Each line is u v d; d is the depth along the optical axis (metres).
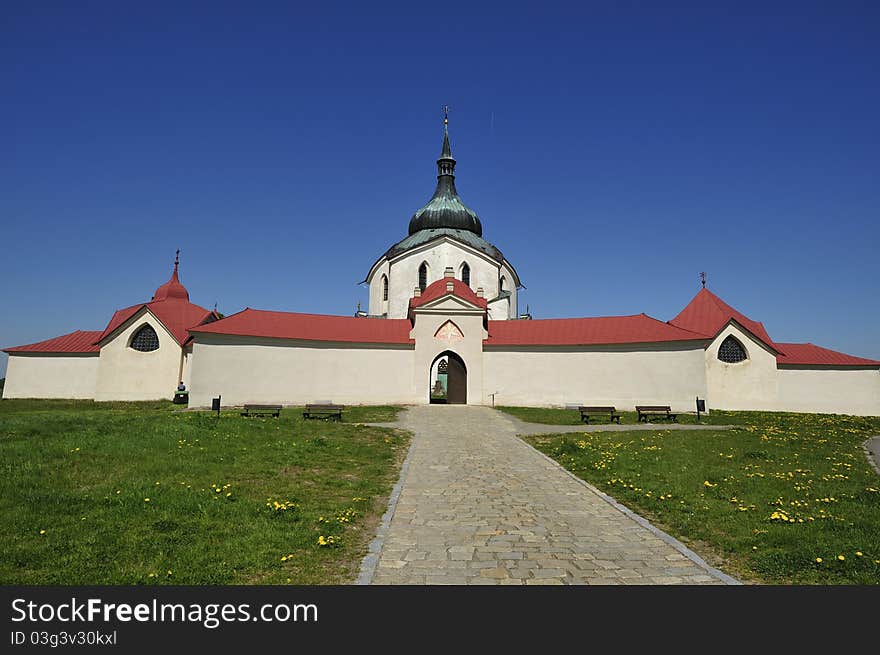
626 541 9.48
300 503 11.44
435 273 50.97
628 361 40.62
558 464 17.25
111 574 7.47
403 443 21.36
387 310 53.16
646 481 14.14
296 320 42.56
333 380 40.62
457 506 11.80
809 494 12.68
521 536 9.69
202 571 7.64
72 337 52.94
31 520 9.41
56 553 8.12
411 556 8.59
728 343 45.19
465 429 26.58
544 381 41.72
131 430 18.73
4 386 50.16
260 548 8.55
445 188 57.94
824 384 45.25
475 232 56.88
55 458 14.17
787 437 24.53
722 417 35.66
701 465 16.61
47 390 50.19
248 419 24.28
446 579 7.70
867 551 8.58
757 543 9.16
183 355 47.34
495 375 42.12
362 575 7.73
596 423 30.95
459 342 42.44
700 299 49.12
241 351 39.41
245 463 15.11
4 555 7.94
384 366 41.62
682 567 8.25
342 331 42.41
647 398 39.75
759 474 15.05
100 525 9.37
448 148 59.28
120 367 46.84
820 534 9.46
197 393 38.50
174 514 10.09
